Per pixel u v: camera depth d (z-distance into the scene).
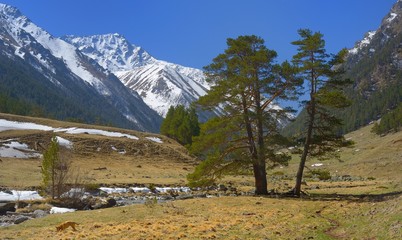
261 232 16.66
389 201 21.27
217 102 32.47
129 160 75.69
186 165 81.19
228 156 33.16
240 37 33.09
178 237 15.70
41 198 32.94
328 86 31.31
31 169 55.22
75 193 30.72
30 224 19.03
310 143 31.89
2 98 135.38
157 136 99.44
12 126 81.00
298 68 30.33
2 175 46.47
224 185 48.44
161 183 50.00
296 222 18.81
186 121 100.12
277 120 32.94
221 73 33.09
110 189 42.56
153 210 23.16
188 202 26.78
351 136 169.88
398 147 102.00
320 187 42.91
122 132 95.19
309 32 31.06
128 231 17.02
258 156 31.47
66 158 36.81
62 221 19.80
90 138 81.75
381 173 75.19
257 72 32.31
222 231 16.94
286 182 54.50
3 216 23.89
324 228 17.48
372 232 15.38
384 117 145.25
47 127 86.75
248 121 31.92
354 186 43.09
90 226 18.41
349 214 20.27
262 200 27.73
